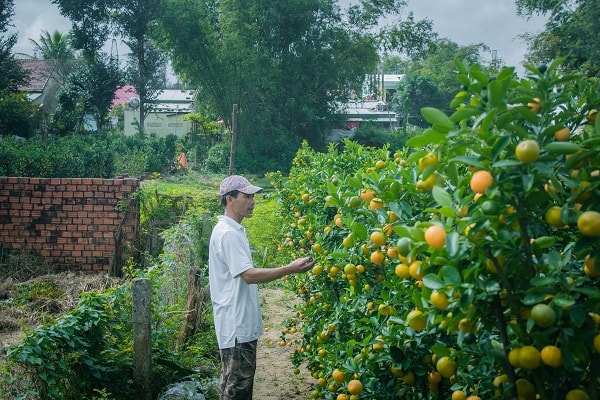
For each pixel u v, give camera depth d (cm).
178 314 579
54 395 391
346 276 338
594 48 2266
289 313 759
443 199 174
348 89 3694
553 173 167
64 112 3534
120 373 448
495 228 174
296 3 3341
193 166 3225
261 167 3316
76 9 3612
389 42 3681
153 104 4275
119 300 480
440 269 175
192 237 793
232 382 360
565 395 177
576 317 161
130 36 3772
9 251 941
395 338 263
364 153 616
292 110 3491
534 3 2397
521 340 176
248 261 355
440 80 6256
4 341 625
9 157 1550
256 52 3312
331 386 341
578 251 169
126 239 938
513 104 192
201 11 3394
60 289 827
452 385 242
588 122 214
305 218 470
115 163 2277
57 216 943
